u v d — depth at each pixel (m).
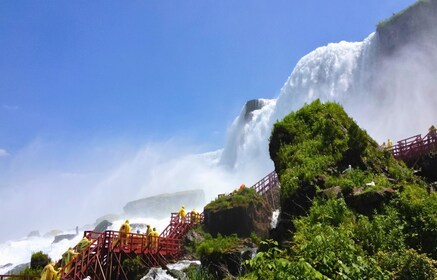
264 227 27.03
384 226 12.72
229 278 17.97
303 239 12.43
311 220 13.94
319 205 14.92
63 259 18.95
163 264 22.91
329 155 18.20
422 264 10.39
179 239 26.48
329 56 71.12
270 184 30.89
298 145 19.45
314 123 20.41
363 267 8.75
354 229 12.77
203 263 20.48
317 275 6.52
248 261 7.22
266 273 7.54
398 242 12.05
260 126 82.81
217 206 27.58
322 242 9.43
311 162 17.69
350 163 17.97
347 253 9.68
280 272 6.82
